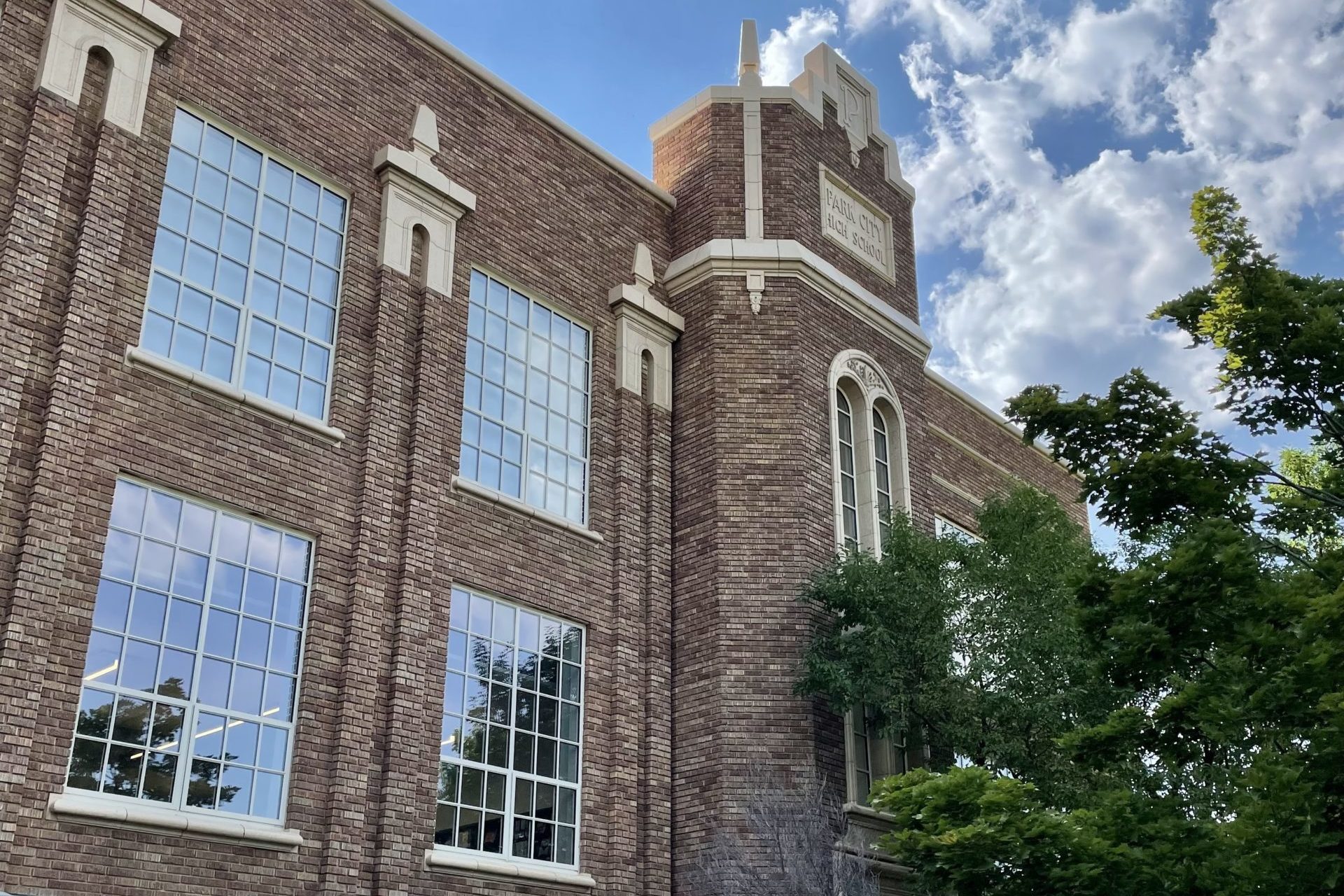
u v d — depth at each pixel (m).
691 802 19.02
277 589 15.58
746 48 24.31
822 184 23.78
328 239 17.75
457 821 16.62
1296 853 11.85
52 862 12.53
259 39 17.55
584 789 18.33
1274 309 14.75
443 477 17.77
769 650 19.62
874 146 25.72
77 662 13.26
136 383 14.74
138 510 14.45
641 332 21.75
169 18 16.16
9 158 14.34
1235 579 13.36
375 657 16.06
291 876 14.51
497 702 17.69
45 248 14.21
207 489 15.08
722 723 19.12
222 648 14.79
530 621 18.61
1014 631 18.88
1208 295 15.45
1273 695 12.60
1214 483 14.53
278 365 16.55
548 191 21.16
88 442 14.00
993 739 18.31
